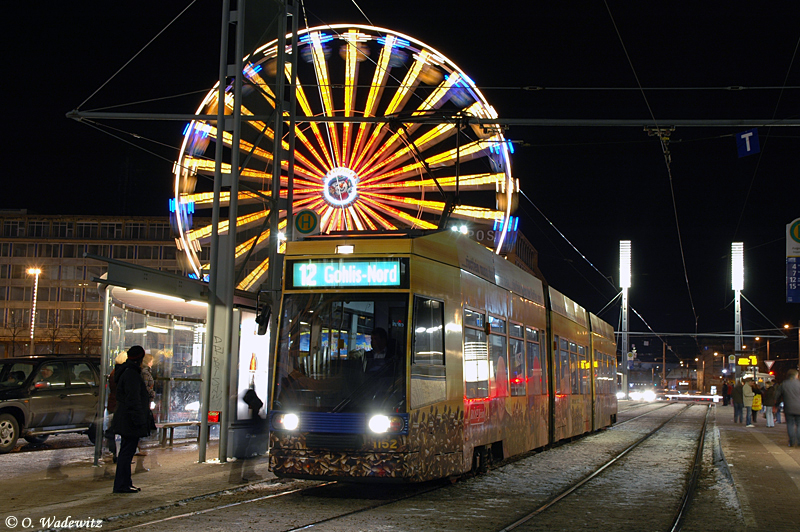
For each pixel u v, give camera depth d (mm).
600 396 24203
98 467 12242
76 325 83062
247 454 13883
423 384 10211
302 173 31016
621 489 11359
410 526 8055
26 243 84188
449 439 10844
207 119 16344
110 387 12164
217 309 13648
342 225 30828
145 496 9609
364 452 9656
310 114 31172
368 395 9805
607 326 27297
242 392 13875
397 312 10117
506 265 14664
